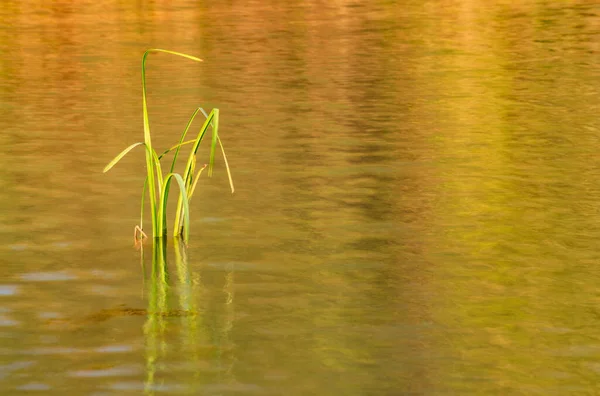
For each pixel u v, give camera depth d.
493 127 17.17
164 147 15.57
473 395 7.04
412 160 14.64
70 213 11.83
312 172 13.91
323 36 30.69
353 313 8.59
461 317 8.48
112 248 10.49
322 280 9.45
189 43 29.23
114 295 9.09
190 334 8.16
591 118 17.84
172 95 20.70
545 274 9.58
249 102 19.88
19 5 39.31
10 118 18.14
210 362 7.60
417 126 17.34
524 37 30.17
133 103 19.72
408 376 7.35
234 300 8.95
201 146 15.59
